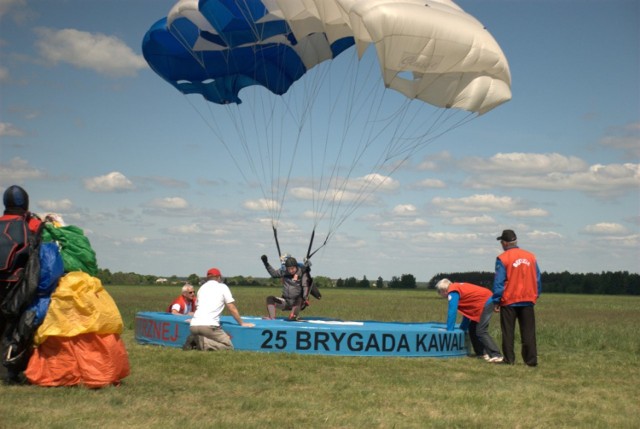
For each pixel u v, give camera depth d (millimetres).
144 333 11719
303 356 10000
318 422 5902
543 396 7496
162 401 6562
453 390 7645
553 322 22438
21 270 7145
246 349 10500
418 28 10914
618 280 98562
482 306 10820
